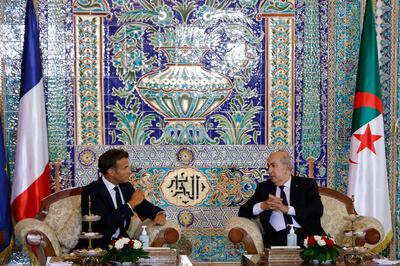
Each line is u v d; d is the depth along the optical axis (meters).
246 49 7.36
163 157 7.32
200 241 7.36
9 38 7.17
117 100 7.28
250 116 7.38
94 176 7.27
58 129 7.22
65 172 7.25
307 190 6.37
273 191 6.40
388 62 7.37
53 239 5.92
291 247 5.42
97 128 7.27
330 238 5.29
